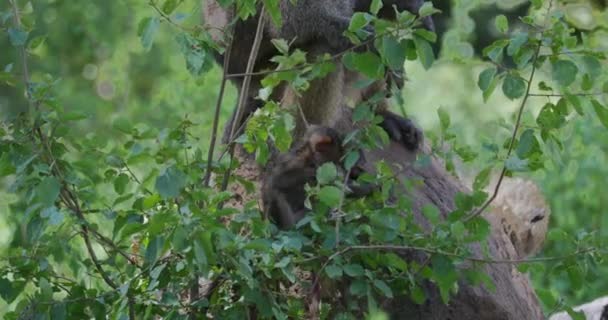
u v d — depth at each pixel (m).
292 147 10.82
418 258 10.11
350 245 9.16
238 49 11.73
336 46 11.59
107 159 9.37
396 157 11.59
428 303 10.51
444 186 11.71
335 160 10.08
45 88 9.06
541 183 17.44
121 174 9.42
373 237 9.19
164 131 9.29
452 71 22.80
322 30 11.61
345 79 11.65
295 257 9.16
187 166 9.17
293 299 9.49
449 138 9.71
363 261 9.39
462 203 9.12
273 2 9.01
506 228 13.26
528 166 8.87
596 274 9.23
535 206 13.42
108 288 10.26
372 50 10.98
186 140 9.33
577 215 17.31
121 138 10.97
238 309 9.19
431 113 22.09
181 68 20.55
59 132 9.12
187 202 8.73
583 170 17.50
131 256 9.77
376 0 8.80
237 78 11.87
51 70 22.02
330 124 11.55
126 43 22.77
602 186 17.39
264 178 10.71
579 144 17.62
